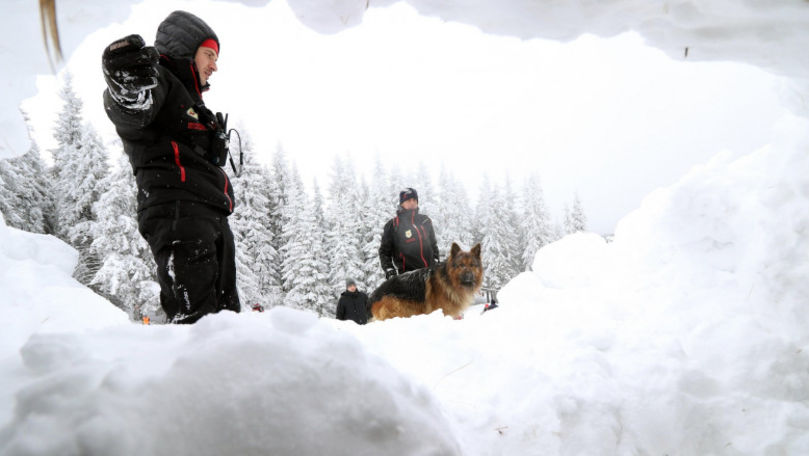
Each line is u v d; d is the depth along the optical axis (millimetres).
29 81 1691
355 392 968
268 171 26625
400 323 2447
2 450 706
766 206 2314
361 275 23438
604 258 3189
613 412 1772
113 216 16969
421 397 1141
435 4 1495
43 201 22109
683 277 2543
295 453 844
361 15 1470
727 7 1497
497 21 1604
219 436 820
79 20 1493
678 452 1742
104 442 708
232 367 928
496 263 31281
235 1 1407
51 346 962
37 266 2332
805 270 2102
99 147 19859
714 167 2699
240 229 21719
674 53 1824
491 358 1979
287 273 22656
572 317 2484
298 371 957
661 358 2021
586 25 1627
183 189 1973
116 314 2387
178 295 1941
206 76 2254
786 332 2074
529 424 1634
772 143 2424
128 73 1614
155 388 845
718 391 1894
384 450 905
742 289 2307
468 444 1372
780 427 1746
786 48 1709
